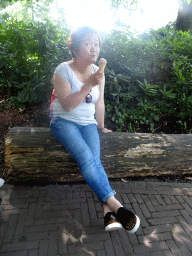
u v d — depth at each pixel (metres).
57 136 2.07
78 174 2.50
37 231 1.85
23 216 2.00
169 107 4.11
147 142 2.73
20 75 3.99
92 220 2.01
